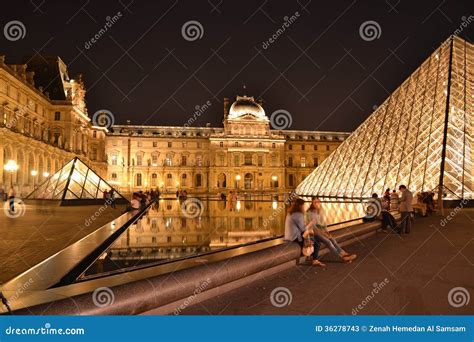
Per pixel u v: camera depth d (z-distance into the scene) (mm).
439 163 36750
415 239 16500
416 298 8195
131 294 6227
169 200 71438
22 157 64312
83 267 10156
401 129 45219
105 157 118250
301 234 10914
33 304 5531
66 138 84312
